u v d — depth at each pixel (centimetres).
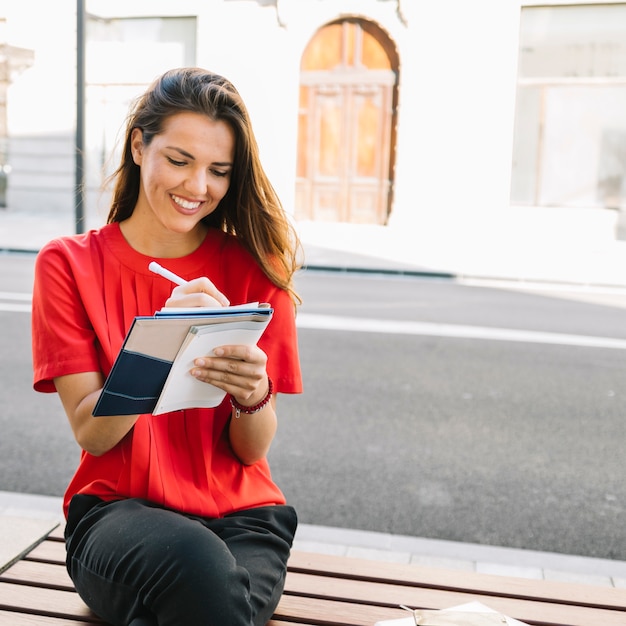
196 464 169
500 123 1341
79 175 696
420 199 1386
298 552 197
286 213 179
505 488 361
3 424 429
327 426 437
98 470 170
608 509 342
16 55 1503
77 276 165
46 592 173
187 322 141
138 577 142
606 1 1273
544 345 651
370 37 1386
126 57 1463
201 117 157
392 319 737
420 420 453
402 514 329
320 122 1428
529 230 1352
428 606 174
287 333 178
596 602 178
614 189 1332
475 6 1320
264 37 1399
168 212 163
